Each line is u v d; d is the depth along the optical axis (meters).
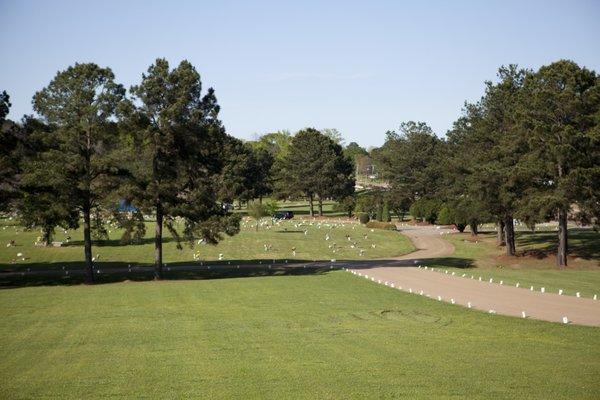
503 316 32.88
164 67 51.59
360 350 25.23
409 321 31.58
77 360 23.83
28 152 49.53
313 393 19.52
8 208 50.31
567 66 58.62
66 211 47.38
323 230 92.94
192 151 52.88
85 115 49.25
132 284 48.06
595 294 40.72
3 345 26.42
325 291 42.22
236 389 19.97
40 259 63.31
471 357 24.11
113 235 81.12
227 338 27.56
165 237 79.00
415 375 21.53
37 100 49.16
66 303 38.06
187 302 38.06
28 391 19.89
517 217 59.16
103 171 50.34
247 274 55.03
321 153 129.75
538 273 53.53
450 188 89.12
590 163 56.28
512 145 61.38
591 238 75.25
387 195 121.81
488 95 69.50
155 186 49.88
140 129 50.59
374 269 56.25
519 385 20.34
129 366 22.89
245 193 122.25
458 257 67.44
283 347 25.77
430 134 125.69
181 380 21.03
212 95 53.62
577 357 24.19
